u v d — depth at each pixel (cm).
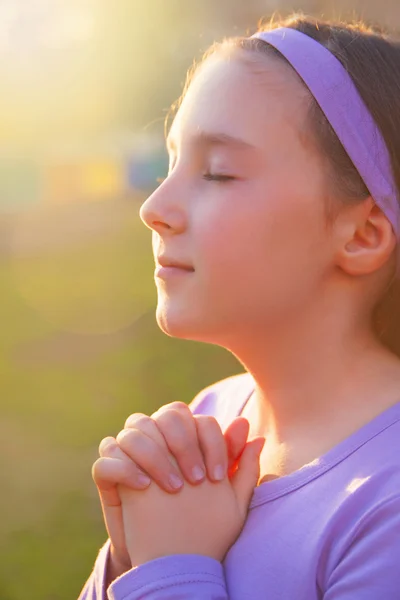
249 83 108
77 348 399
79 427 299
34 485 255
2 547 219
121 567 110
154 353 382
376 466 103
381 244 108
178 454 107
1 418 312
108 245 646
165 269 109
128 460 107
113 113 859
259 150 107
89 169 789
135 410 313
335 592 101
